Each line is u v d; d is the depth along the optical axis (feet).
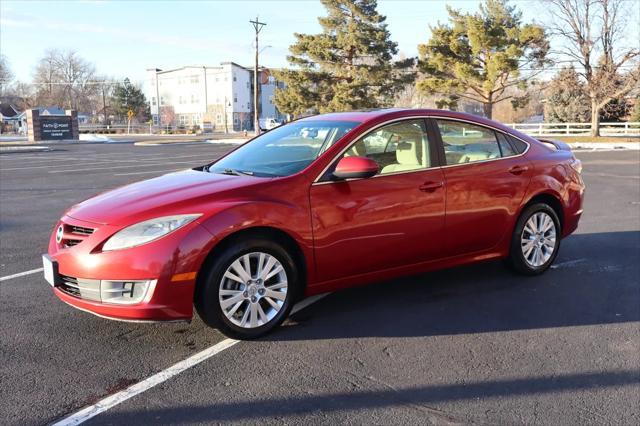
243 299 13.10
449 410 10.28
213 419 10.02
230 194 13.10
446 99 134.31
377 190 14.55
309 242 13.64
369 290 17.15
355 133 14.74
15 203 35.99
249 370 11.91
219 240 12.48
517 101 132.98
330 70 140.67
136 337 13.66
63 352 12.82
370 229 14.46
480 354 12.67
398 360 12.37
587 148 99.66
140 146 129.18
